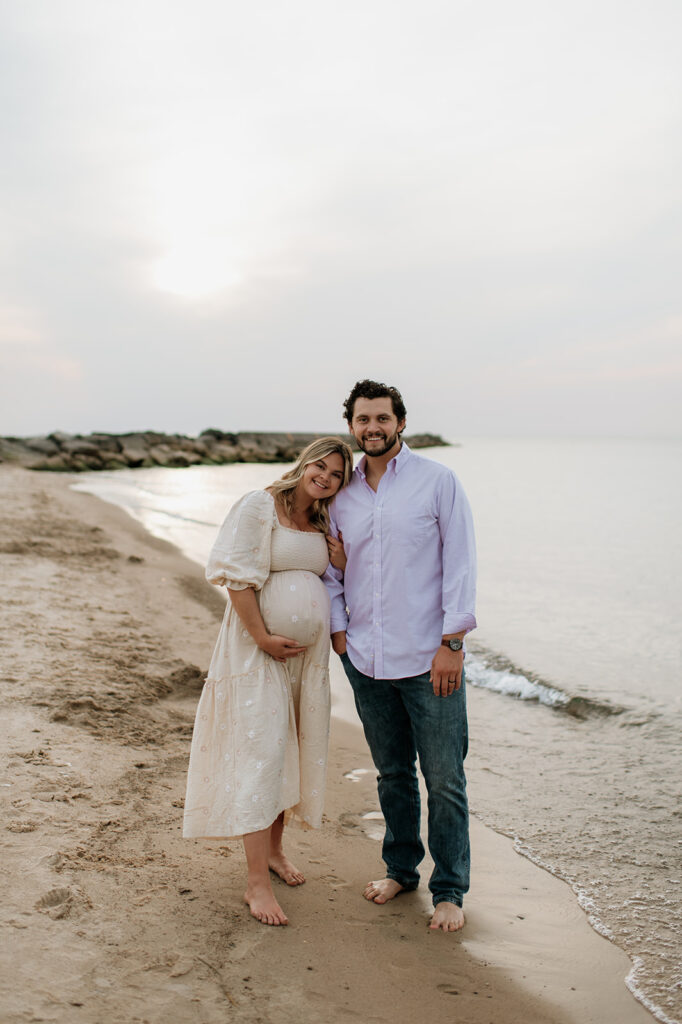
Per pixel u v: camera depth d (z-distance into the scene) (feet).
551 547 48.85
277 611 9.18
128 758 13.08
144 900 8.89
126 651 19.61
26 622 21.20
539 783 14.12
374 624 9.31
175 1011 7.11
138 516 57.31
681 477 135.33
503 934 9.32
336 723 17.25
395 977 8.14
